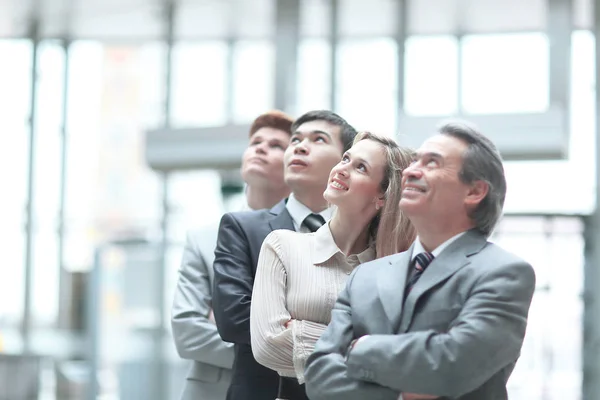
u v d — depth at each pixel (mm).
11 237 18359
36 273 18188
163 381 16422
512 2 14609
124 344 16359
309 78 16312
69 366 17484
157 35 17625
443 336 2443
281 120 4234
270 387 3246
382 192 3125
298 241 3125
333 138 3555
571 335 14305
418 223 2648
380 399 2500
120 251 16938
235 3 15633
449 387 2420
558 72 13109
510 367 2613
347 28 16016
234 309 3262
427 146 2650
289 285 3064
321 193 3533
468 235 2635
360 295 2688
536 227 14664
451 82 15930
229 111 17359
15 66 18469
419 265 2656
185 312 3961
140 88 17922
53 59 18453
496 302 2473
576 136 14805
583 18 15141
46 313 18016
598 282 14305
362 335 2646
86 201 18281
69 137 18422
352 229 3146
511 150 12055
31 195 18359
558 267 14484
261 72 17328
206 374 3928
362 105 16156
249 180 4199
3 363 17609
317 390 2604
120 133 18109
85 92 18406
